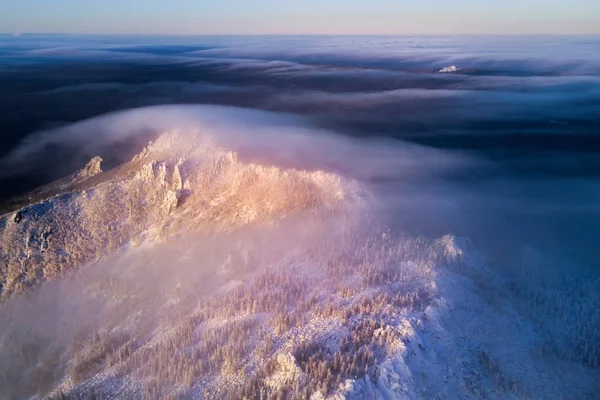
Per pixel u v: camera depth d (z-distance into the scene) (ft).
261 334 277.23
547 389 262.06
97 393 262.47
